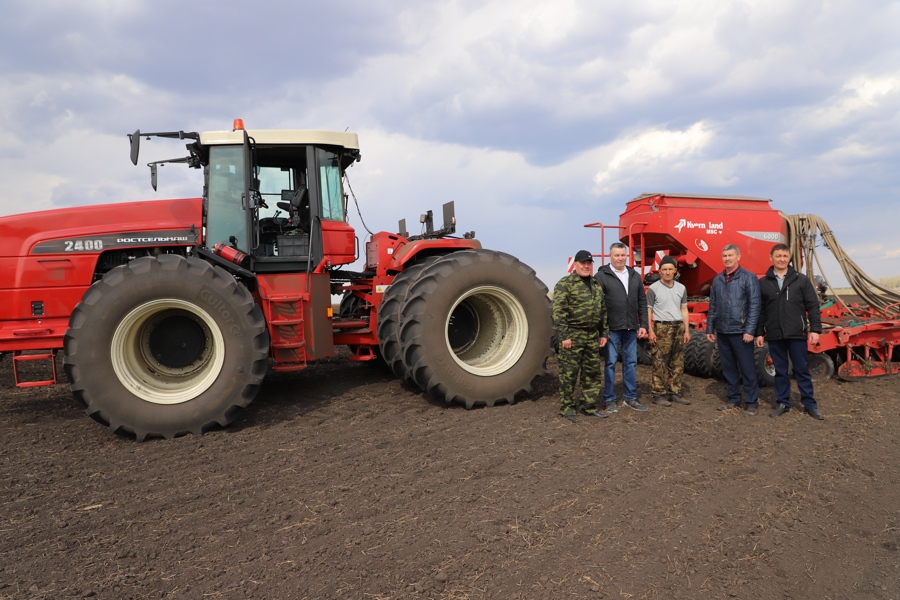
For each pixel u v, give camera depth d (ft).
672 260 19.24
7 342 16.87
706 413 18.07
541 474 12.60
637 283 18.52
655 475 12.55
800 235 28.27
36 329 16.89
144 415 15.64
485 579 8.46
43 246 17.51
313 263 19.34
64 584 8.41
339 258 19.85
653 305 19.42
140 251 18.39
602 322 17.43
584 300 16.88
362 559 9.05
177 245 18.39
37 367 28.17
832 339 23.16
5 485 12.41
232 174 18.83
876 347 23.72
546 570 8.71
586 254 16.66
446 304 18.40
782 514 10.76
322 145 19.76
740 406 18.81
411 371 18.40
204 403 16.08
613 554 9.21
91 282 17.84
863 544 9.77
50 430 16.87
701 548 9.47
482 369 18.95
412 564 8.86
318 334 18.89
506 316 20.12
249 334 16.53
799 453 14.16
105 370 15.44
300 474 12.87
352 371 25.77
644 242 28.68
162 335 17.11
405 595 8.04
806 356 17.71
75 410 19.40
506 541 9.58
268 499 11.50
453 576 8.52
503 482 12.16
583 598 8.03
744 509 10.93
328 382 23.21
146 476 12.91
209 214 18.61
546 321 19.62
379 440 15.38
